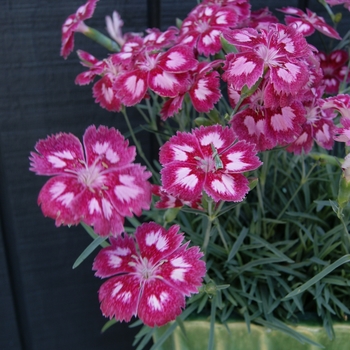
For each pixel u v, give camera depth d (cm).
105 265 16
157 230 17
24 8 23
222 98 23
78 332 30
